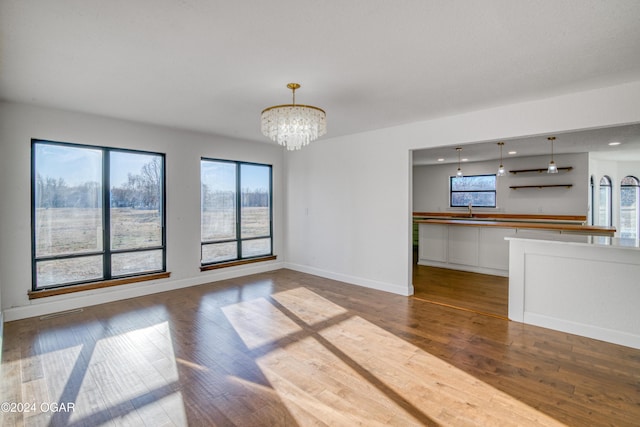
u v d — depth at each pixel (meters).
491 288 4.77
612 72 2.63
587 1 1.69
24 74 2.70
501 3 1.72
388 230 4.62
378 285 4.73
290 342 2.98
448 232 6.12
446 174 8.61
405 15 1.83
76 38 2.10
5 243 3.46
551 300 3.28
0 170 3.42
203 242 5.08
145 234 4.50
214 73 2.67
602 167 7.63
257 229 5.82
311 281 5.18
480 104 3.48
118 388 2.26
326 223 5.42
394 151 4.52
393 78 2.76
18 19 1.87
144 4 1.72
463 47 2.22
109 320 3.50
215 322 3.45
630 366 2.55
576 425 1.90
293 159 5.98
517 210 7.50
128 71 2.64
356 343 2.96
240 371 2.48
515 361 2.63
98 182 4.11
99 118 4.02
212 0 1.69
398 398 2.15
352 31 2.02
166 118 4.12
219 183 5.28
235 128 4.67
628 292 2.90
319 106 3.55
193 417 1.96
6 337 3.08
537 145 5.87
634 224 7.91
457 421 1.93
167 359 2.66
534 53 2.30
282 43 2.17
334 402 2.11
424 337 3.08
